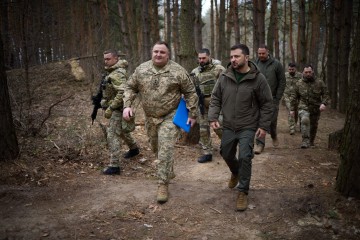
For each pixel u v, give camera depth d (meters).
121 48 17.39
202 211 3.70
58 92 9.89
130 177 4.85
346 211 3.62
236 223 3.51
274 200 3.86
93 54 9.56
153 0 17.59
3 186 4.05
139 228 3.36
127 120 3.88
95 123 7.45
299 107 7.02
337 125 11.51
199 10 7.66
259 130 3.59
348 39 13.52
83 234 3.20
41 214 3.50
